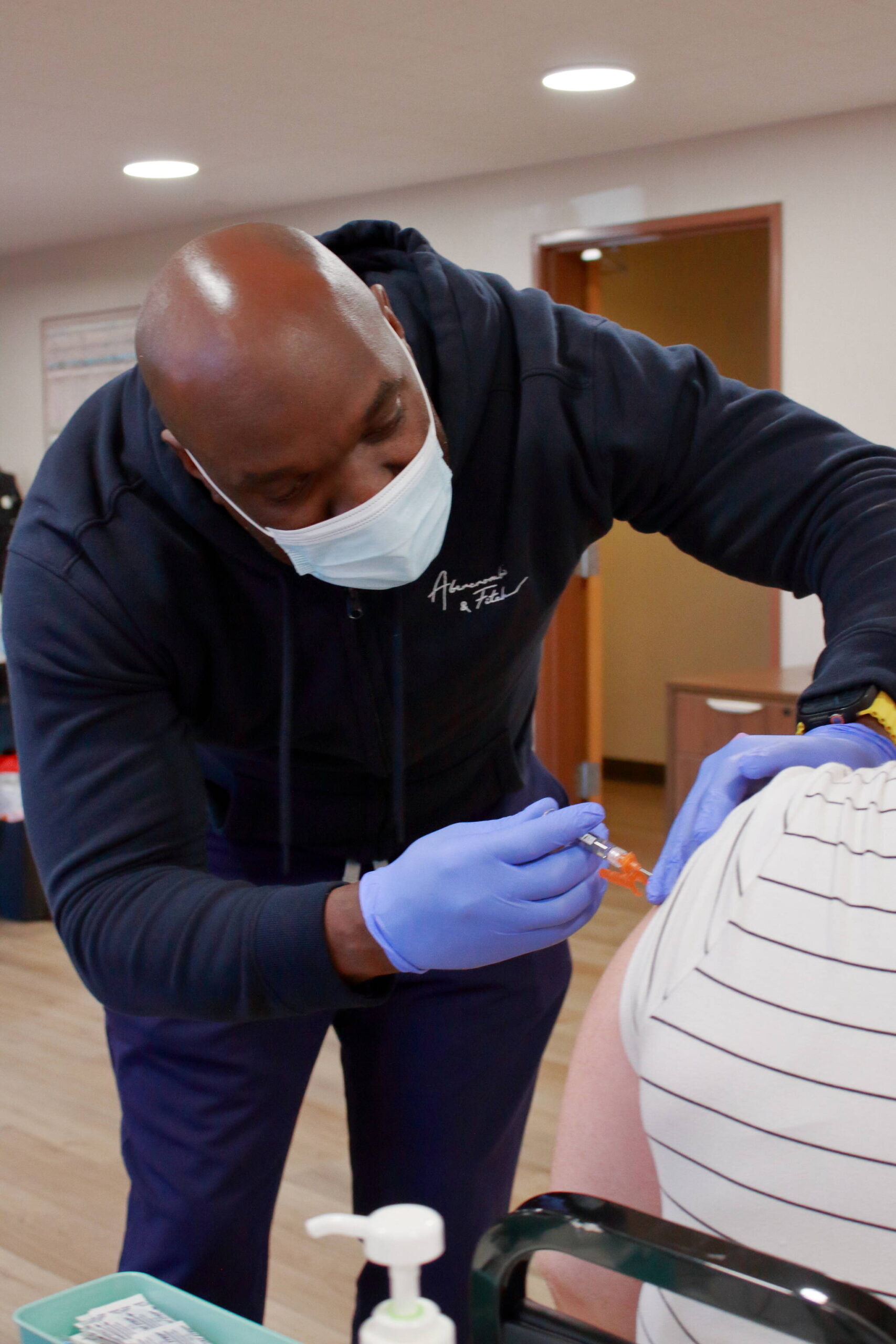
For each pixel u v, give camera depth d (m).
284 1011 0.91
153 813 1.00
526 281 4.31
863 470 1.08
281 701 1.15
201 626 1.07
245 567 1.05
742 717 3.29
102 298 5.45
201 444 0.86
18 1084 2.72
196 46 2.87
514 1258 0.56
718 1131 0.61
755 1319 0.50
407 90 3.25
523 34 2.82
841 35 2.89
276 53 2.91
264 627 1.09
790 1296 0.49
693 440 1.14
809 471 1.11
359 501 0.89
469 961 0.89
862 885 0.61
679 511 1.19
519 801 1.37
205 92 3.23
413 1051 1.29
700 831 0.86
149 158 3.91
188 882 0.96
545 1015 1.35
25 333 5.80
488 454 1.12
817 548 1.10
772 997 0.61
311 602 1.07
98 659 1.01
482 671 1.17
